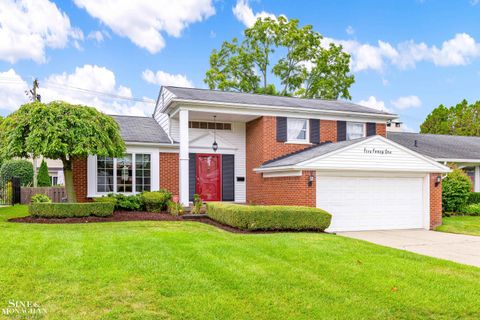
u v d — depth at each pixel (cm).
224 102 1548
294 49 3369
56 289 553
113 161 1554
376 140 1384
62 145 1116
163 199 1449
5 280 574
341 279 645
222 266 685
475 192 2041
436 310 534
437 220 1457
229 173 1794
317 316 505
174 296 547
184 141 1517
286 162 1414
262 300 546
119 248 776
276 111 1659
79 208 1189
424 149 2150
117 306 509
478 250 979
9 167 2480
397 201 1431
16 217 1223
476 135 4122
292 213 1114
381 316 512
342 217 1350
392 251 878
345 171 1355
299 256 777
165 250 773
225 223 1192
